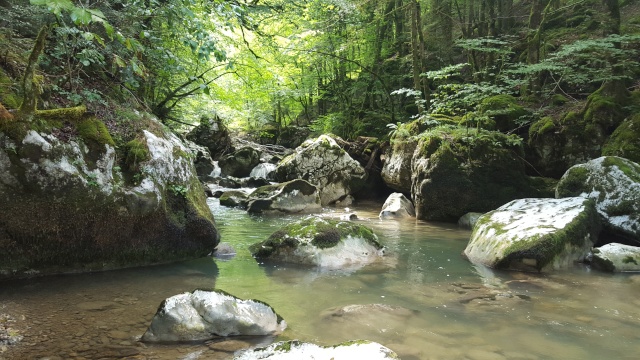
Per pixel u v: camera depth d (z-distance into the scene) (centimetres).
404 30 1869
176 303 318
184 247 540
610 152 791
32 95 418
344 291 444
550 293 439
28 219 416
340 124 1805
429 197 895
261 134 2361
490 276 504
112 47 568
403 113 1573
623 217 612
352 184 1229
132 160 496
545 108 974
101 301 381
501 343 319
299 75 1995
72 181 434
